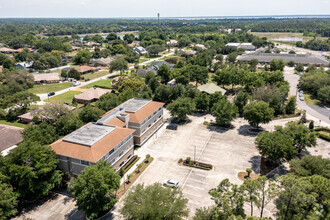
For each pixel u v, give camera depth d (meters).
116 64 184.88
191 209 56.66
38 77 173.50
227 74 147.00
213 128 99.00
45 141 73.38
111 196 56.09
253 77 140.50
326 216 42.16
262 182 46.09
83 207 50.50
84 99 128.75
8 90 129.12
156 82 138.75
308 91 145.12
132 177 68.31
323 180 45.59
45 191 56.44
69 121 83.56
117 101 104.62
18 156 56.25
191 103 104.12
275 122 104.19
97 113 91.25
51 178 58.25
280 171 70.25
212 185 65.12
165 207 46.84
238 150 82.19
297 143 76.62
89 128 72.31
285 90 123.25
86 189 49.81
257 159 76.75
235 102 113.62
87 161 59.47
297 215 43.03
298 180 43.66
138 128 82.75
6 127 90.25
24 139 73.81
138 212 44.66
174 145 86.00
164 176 69.06
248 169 67.12
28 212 56.19
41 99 135.50
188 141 88.69
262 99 114.62
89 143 62.75
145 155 79.75
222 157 78.19
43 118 93.00
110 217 54.56
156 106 94.38
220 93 113.38
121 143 70.75
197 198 60.25
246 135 92.69
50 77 174.75
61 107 94.38
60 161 63.38
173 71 173.00
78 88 158.75
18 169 54.16
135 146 85.56
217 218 42.91
